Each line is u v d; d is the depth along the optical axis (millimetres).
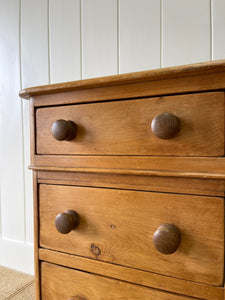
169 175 438
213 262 420
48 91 537
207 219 423
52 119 552
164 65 949
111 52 1044
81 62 1108
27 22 1241
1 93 1321
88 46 1092
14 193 1287
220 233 415
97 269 514
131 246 481
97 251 512
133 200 479
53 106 554
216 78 410
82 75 1107
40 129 567
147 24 974
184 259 441
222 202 412
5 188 1316
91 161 509
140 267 475
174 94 442
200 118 422
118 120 483
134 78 446
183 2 913
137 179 475
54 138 549
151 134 457
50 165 554
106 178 501
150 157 458
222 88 407
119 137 483
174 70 414
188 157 430
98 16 1068
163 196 454
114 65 1039
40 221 578
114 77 463
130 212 481
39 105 568
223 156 408
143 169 464
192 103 427
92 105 507
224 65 383
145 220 469
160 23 952
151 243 465
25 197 1255
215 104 411
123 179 487
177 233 431
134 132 470
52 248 563
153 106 455
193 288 435
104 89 495
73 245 538
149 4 968
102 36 1062
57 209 554
